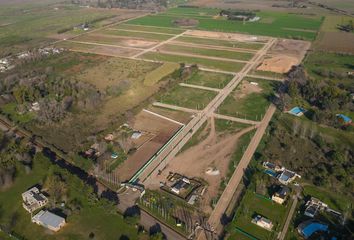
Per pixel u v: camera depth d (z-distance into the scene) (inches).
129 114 5339.6
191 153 4451.3
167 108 5654.5
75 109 5698.8
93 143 4682.6
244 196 3656.5
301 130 4852.4
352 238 3120.1
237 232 3253.0
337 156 4165.8
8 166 4188.0
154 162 4288.9
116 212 3503.9
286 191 3668.8
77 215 3491.6
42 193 3811.5
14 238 3272.6
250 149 4493.1
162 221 3408.0
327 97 5570.9
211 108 5615.2
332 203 3560.5
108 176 4055.1
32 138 4906.5
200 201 3651.6
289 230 3260.3
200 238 3208.7
